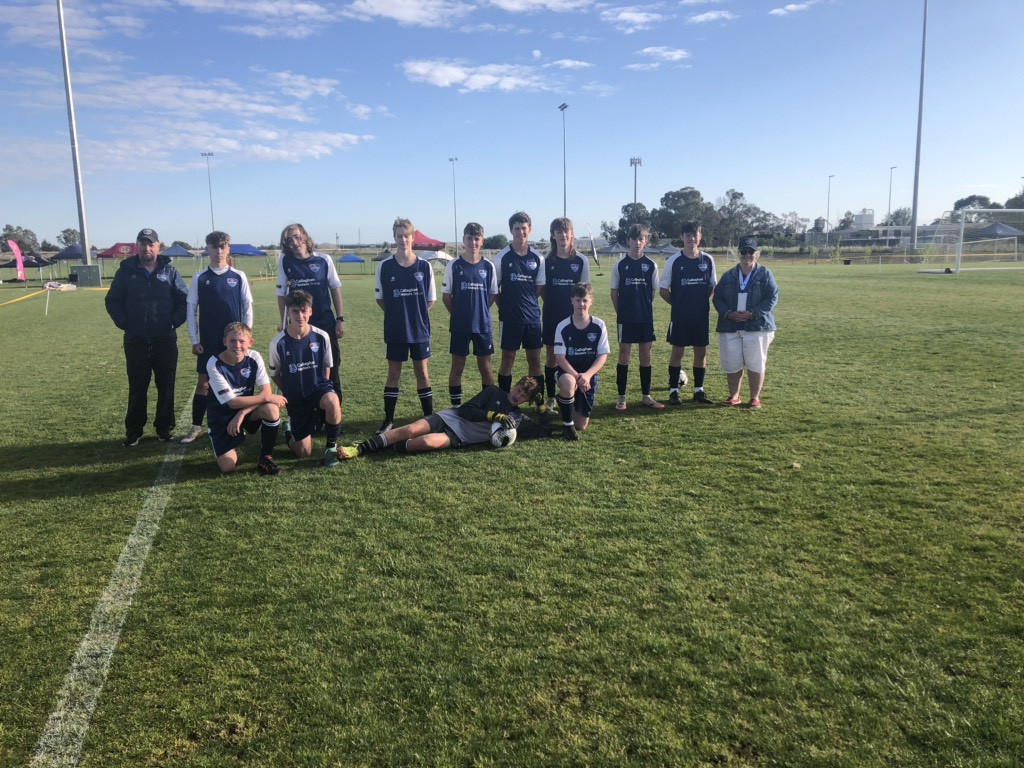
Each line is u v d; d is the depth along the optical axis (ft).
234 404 16.48
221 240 19.86
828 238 273.54
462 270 20.95
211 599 10.59
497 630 9.53
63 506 14.76
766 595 10.28
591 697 8.11
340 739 7.56
